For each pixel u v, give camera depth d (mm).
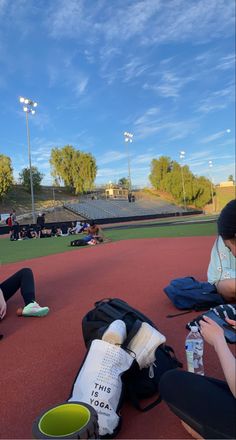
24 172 67188
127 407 2883
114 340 2738
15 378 3527
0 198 55906
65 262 11242
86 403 2262
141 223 42594
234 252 2371
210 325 2387
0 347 4316
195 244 14242
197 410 2084
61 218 50969
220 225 2357
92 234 18500
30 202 61656
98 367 2633
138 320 3033
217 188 103875
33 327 4953
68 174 75750
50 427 2066
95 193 79375
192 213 74938
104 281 7812
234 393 2008
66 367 3703
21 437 2594
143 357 2783
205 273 8070
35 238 26781
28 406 3016
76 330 4754
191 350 3008
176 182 82875
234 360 2111
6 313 5617
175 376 2246
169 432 2551
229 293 3205
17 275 5684
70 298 6453
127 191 81938
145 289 6797
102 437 2447
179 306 5270
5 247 18781
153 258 10922
